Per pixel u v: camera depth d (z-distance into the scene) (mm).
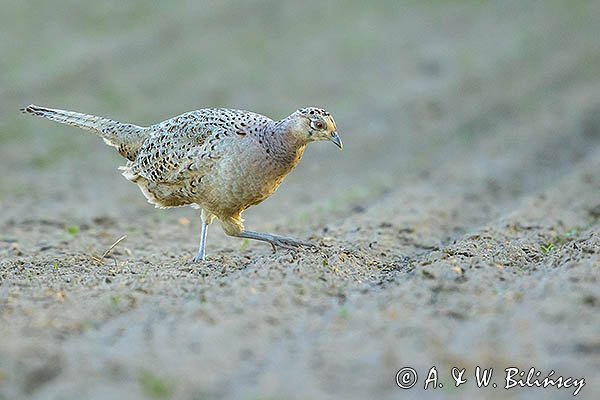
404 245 13375
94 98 26469
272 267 10391
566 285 9172
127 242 14047
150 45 31875
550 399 6945
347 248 12281
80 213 16672
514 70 28547
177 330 8336
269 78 28672
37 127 23969
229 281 9992
